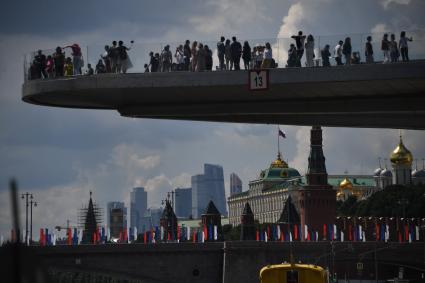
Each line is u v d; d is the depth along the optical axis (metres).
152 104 155.88
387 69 133.75
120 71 142.50
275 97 148.62
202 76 140.12
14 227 22.95
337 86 139.38
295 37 137.62
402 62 133.50
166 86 141.12
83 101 155.12
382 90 141.75
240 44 139.50
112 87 142.38
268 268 101.94
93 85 142.75
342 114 154.88
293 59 137.62
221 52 140.25
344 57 136.00
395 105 145.12
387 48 134.25
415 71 133.00
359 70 134.75
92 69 144.50
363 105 146.88
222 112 153.50
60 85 144.25
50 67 145.62
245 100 151.62
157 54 142.12
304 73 136.75
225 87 140.75
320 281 100.81
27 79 147.38
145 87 141.75
